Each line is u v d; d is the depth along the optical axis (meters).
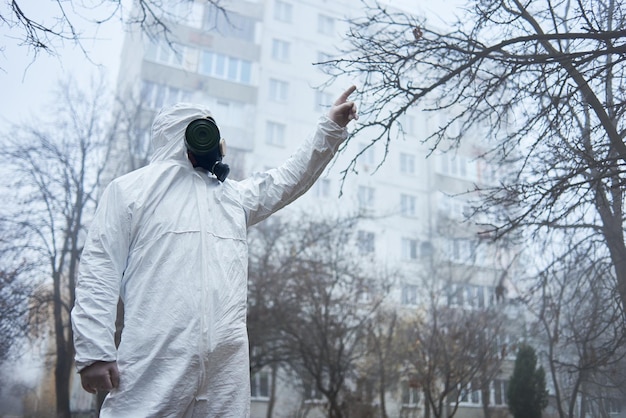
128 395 1.75
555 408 11.13
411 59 4.78
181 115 2.14
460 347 11.85
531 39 4.35
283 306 12.91
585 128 4.97
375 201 24.11
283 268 13.82
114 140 16.97
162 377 1.76
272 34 25.80
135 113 17.75
